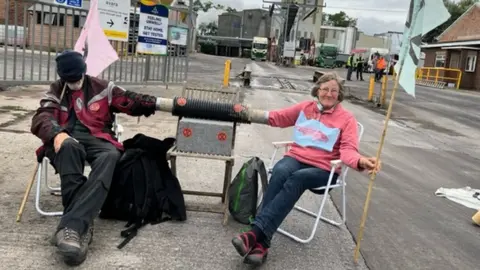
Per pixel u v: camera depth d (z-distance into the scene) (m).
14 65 9.39
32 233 3.55
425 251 3.96
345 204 4.75
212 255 3.49
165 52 12.02
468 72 33.78
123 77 12.56
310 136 3.91
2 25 17.75
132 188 3.83
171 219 4.02
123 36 10.12
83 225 3.21
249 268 3.35
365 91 21.22
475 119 14.95
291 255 3.64
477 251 4.07
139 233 3.73
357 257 3.63
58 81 3.80
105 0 9.61
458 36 43.47
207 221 4.09
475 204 5.44
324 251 3.77
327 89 3.87
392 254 3.83
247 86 18.16
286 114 4.05
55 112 3.70
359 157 3.58
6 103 8.59
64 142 3.40
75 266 3.15
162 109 3.92
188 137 3.92
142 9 11.23
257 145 7.30
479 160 8.30
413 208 5.09
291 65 46.69
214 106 3.93
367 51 55.62
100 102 3.83
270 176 4.09
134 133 7.19
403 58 3.50
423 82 34.50
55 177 4.83
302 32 74.12
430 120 13.42
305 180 3.59
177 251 3.50
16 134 6.39
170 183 4.02
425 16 3.41
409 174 6.64
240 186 4.08
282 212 3.44
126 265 3.23
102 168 3.44
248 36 76.56
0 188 4.40
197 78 20.27
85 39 4.56
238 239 3.25
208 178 5.32
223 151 3.97
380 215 4.74
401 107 16.06
